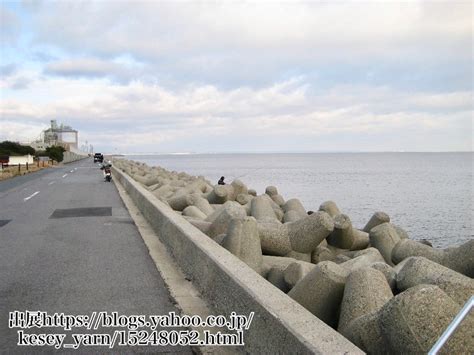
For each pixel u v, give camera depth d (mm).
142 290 6027
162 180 21719
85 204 16562
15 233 10711
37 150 95250
